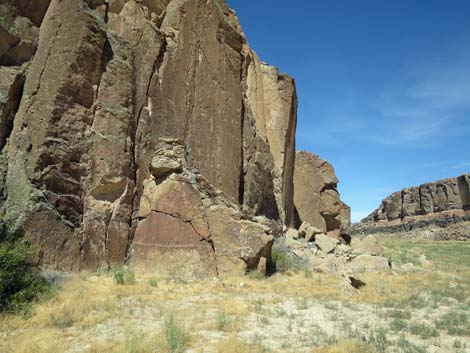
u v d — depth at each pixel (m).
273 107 30.69
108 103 16.09
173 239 15.27
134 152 16.88
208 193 17.55
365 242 28.00
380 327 9.03
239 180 22.62
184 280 14.09
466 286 15.95
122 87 16.81
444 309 11.46
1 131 13.98
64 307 9.15
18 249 10.20
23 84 15.17
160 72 19.20
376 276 18.42
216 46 23.00
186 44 20.88
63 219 13.54
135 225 16.14
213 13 23.22
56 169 13.75
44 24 16.20
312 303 11.81
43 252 12.41
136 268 14.90
